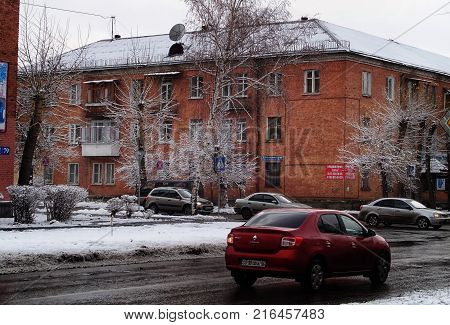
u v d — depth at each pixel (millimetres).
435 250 23172
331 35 49688
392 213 35562
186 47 37562
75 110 59031
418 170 49500
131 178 52438
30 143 32312
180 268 16703
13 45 28984
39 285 13062
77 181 59469
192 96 53125
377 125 48125
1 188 28391
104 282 13688
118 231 23359
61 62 42781
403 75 53469
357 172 47375
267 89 37438
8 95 28828
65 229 23375
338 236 13414
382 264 14367
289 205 36594
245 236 12938
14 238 19125
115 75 57594
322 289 13219
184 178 48969
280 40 35719
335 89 47906
